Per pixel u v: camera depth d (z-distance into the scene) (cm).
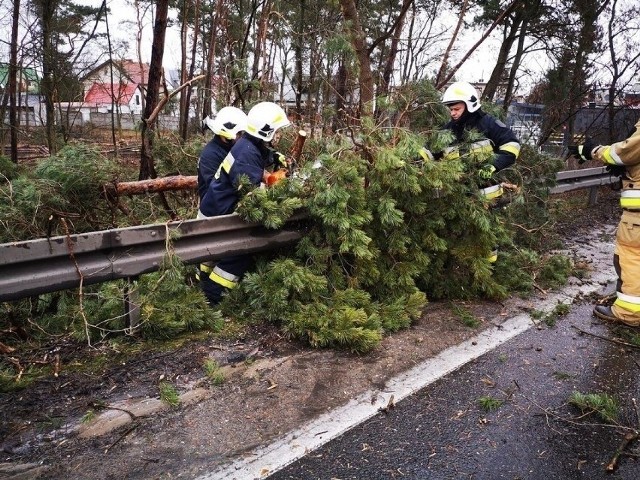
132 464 237
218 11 908
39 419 264
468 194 461
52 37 1380
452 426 280
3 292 285
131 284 347
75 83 1397
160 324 350
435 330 405
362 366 339
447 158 451
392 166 402
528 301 484
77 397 284
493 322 429
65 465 234
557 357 370
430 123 529
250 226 388
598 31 1329
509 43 1347
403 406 297
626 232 424
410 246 439
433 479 238
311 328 362
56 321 374
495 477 242
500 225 482
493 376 337
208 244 370
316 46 720
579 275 563
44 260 299
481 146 464
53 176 427
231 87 724
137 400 284
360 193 399
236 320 389
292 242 415
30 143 1339
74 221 451
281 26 820
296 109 795
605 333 416
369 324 374
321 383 315
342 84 711
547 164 664
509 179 579
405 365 345
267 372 323
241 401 291
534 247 650
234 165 404
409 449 259
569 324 433
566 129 1337
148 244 342
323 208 393
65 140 1152
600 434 279
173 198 645
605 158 423
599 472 249
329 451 254
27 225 393
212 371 314
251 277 385
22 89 1442
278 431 268
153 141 654
